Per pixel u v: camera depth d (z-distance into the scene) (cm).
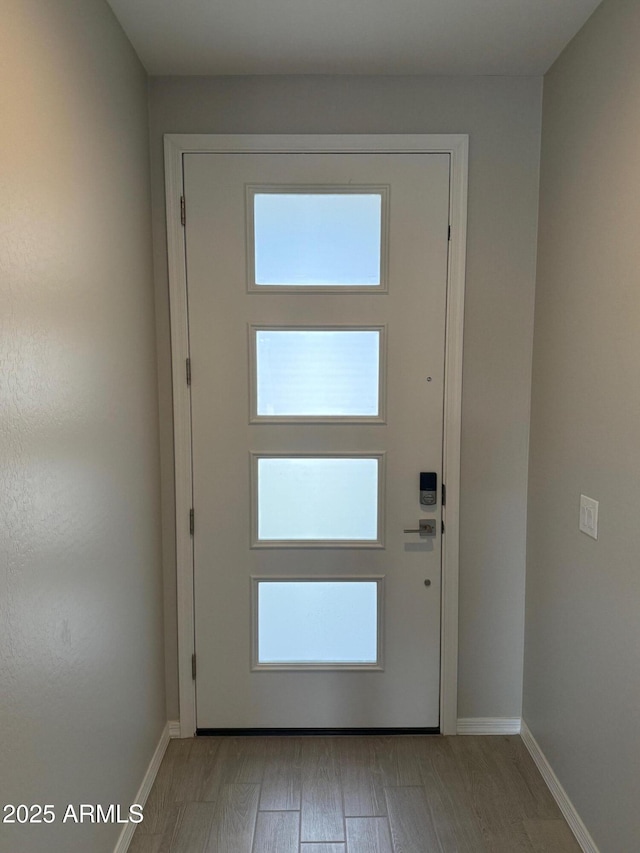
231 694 226
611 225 155
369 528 223
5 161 104
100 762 152
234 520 221
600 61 162
